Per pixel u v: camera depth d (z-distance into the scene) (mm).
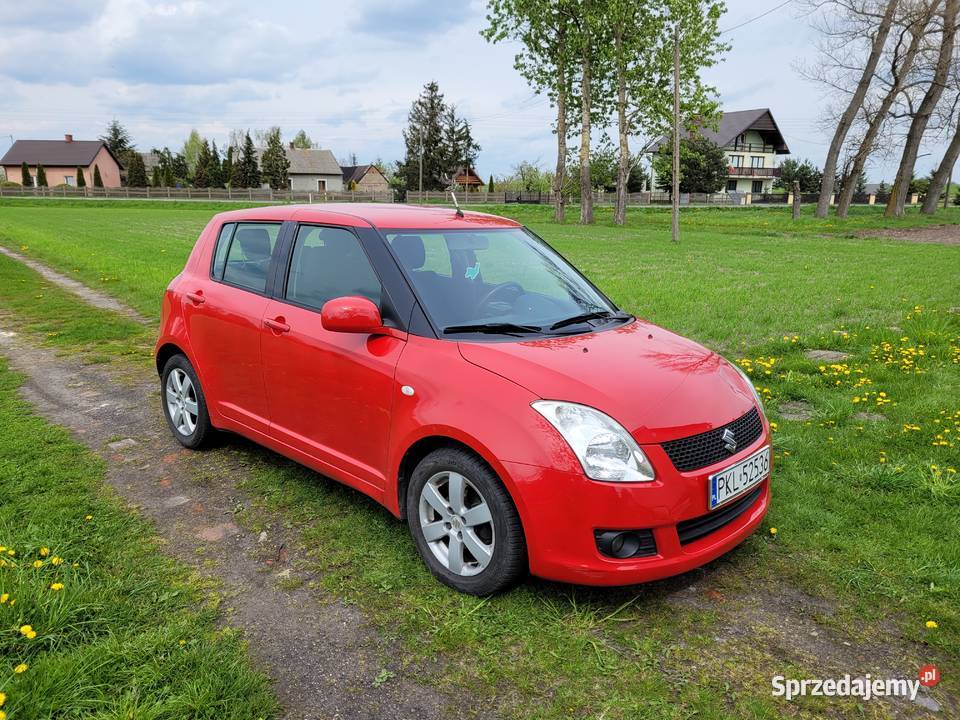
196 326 4562
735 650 2754
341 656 2713
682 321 9359
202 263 4770
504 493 2881
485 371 3025
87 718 2311
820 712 2436
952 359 7039
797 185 38812
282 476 4371
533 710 2443
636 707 2453
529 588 3133
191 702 2377
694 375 3236
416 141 100625
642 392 2969
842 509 3854
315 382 3703
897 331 8508
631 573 2777
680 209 56844
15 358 7512
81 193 71625
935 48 36031
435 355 3197
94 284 13055
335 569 3322
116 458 4695
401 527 3715
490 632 2838
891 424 5227
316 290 3869
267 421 4148
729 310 10188
